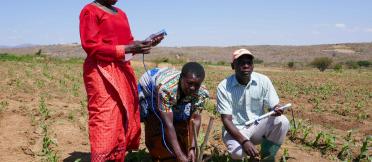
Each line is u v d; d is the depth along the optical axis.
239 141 5.01
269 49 140.75
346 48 135.12
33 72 21.88
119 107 4.80
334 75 30.39
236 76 5.10
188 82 4.53
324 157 6.41
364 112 10.82
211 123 4.48
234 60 5.00
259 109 5.30
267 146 5.43
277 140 5.31
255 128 5.27
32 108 9.48
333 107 11.88
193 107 5.00
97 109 4.72
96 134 4.69
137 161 5.71
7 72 20.78
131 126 4.98
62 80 17.72
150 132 5.21
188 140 4.98
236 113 5.28
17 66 26.25
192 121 4.54
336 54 124.81
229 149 5.20
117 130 4.77
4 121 8.20
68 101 11.48
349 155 6.28
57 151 6.14
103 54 4.68
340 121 9.59
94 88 4.73
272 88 5.21
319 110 11.13
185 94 4.78
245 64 4.93
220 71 34.09
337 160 6.27
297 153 6.44
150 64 40.91
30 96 11.95
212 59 113.38
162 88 4.67
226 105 5.14
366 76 29.28
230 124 5.08
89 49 4.67
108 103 4.72
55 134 7.19
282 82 21.44
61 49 140.25
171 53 118.38
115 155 4.82
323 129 8.45
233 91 5.14
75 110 9.47
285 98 14.03
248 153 4.95
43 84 15.56
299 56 125.44
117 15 4.88
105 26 4.73
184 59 49.09
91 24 4.67
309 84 20.34
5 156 6.10
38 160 5.96
